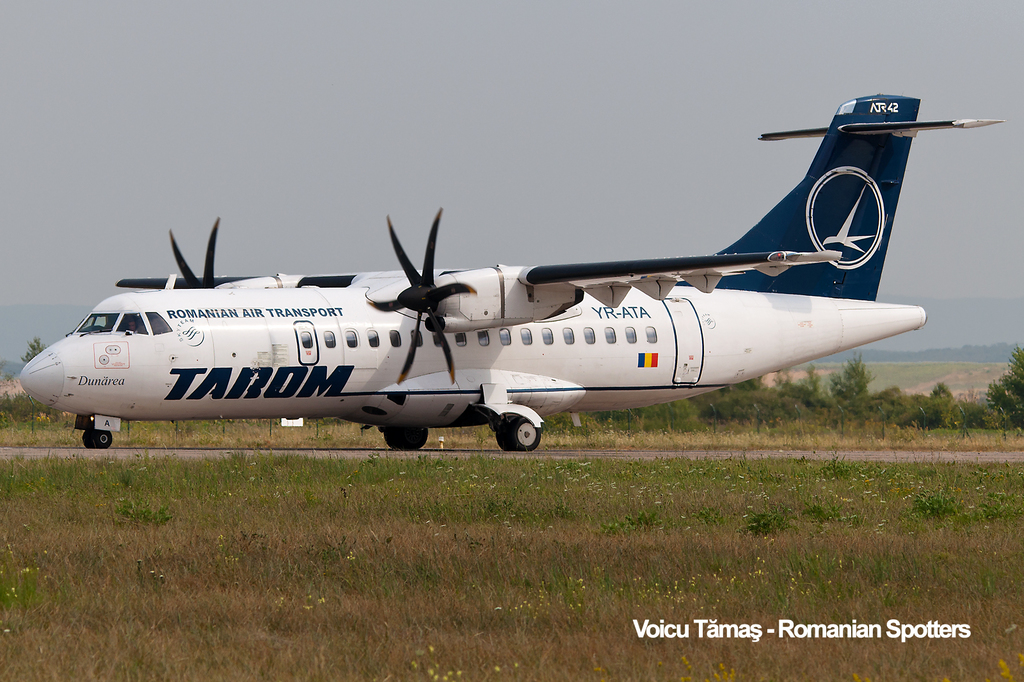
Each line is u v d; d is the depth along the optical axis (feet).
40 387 261.85
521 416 304.30
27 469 210.38
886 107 344.69
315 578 121.29
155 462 224.94
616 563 130.62
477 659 91.35
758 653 93.76
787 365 344.90
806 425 609.42
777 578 122.52
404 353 294.25
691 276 281.54
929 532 157.89
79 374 261.03
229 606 107.14
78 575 120.37
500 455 284.61
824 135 348.79
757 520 157.89
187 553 132.77
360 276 327.47
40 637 95.14
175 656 90.63
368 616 104.94
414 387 295.07
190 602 108.88
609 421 611.47
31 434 364.58
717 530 159.74
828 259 264.52
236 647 93.71
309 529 154.10
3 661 88.69
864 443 390.01
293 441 355.15
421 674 87.30
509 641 96.53
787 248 344.69
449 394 299.58
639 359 323.16
